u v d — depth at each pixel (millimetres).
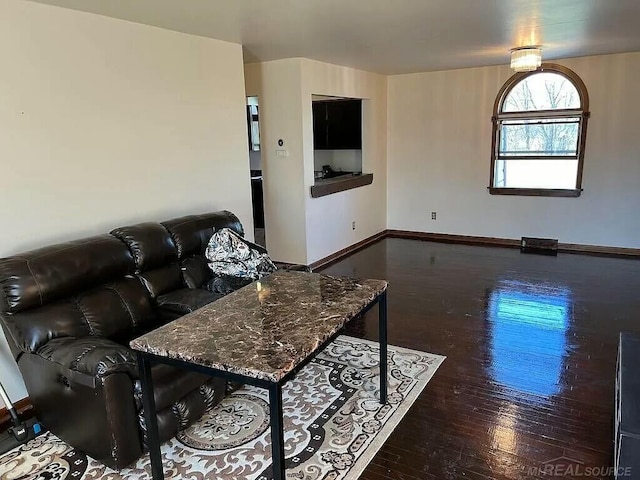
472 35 4027
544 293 4535
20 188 2773
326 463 2301
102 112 3178
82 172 3096
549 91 5961
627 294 4438
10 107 2684
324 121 6875
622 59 5449
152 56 3477
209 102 4012
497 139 6352
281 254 5652
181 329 2020
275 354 1761
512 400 2785
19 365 2545
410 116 6895
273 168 5465
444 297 4516
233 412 2750
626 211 5789
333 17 3271
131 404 2166
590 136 5789
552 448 2363
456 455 2336
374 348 3494
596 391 2855
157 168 3619
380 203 7180
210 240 3559
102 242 2875
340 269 5539
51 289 2504
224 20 3299
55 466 2344
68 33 2930
